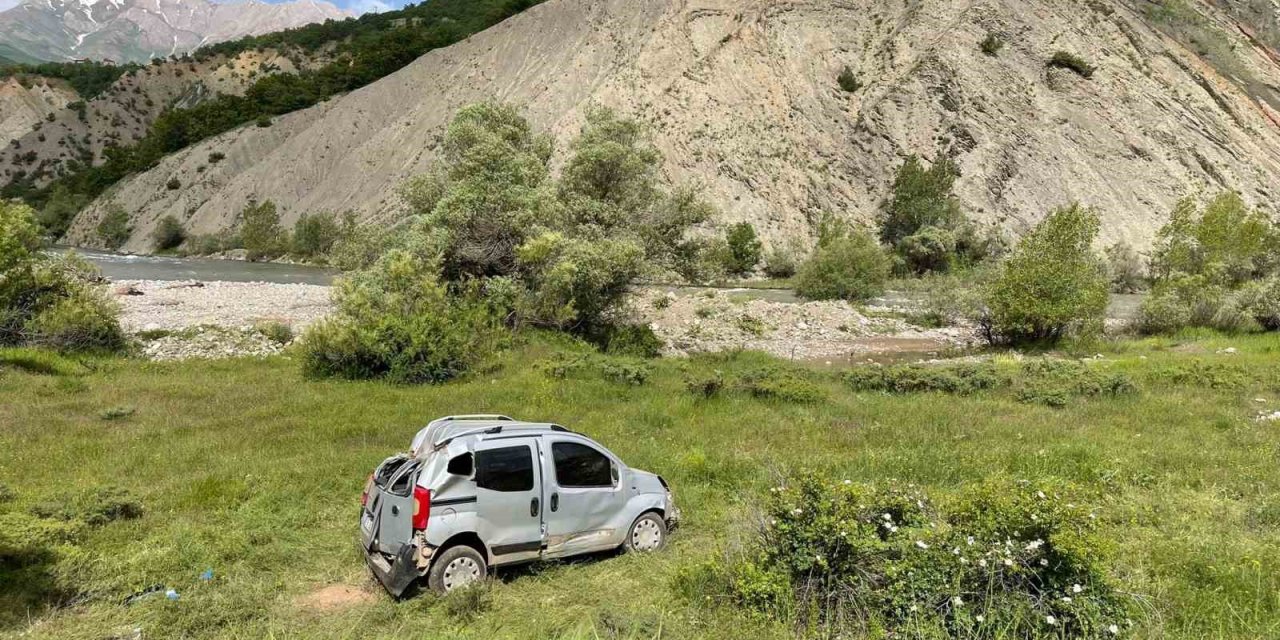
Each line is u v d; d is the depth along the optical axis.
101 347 20.39
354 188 88.38
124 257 80.62
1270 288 29.28
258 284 43.06
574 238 24.36
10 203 21.06
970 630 5.29
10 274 19.77
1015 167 73.12
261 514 8.44
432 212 24.53
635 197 31.69
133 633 5.80
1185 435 12.78
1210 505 8.75
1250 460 10.79
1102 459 10.62
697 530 8.34
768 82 80.44
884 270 42.12
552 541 7.03
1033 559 5.56
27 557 6.88
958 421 14.12
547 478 7.02
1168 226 46.78
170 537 7.69
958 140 74.69
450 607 6.12
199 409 14.42
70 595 6.43
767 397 16.45
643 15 88.31
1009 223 69.50
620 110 75.25
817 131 77.31
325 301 34.09
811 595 5.80
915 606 5.41
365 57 130.88
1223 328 29.94
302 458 10.79
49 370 17.50
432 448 7.11
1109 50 84.44
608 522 7.44
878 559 5.84
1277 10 116.31
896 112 77.50
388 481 7.01
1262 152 80.38
